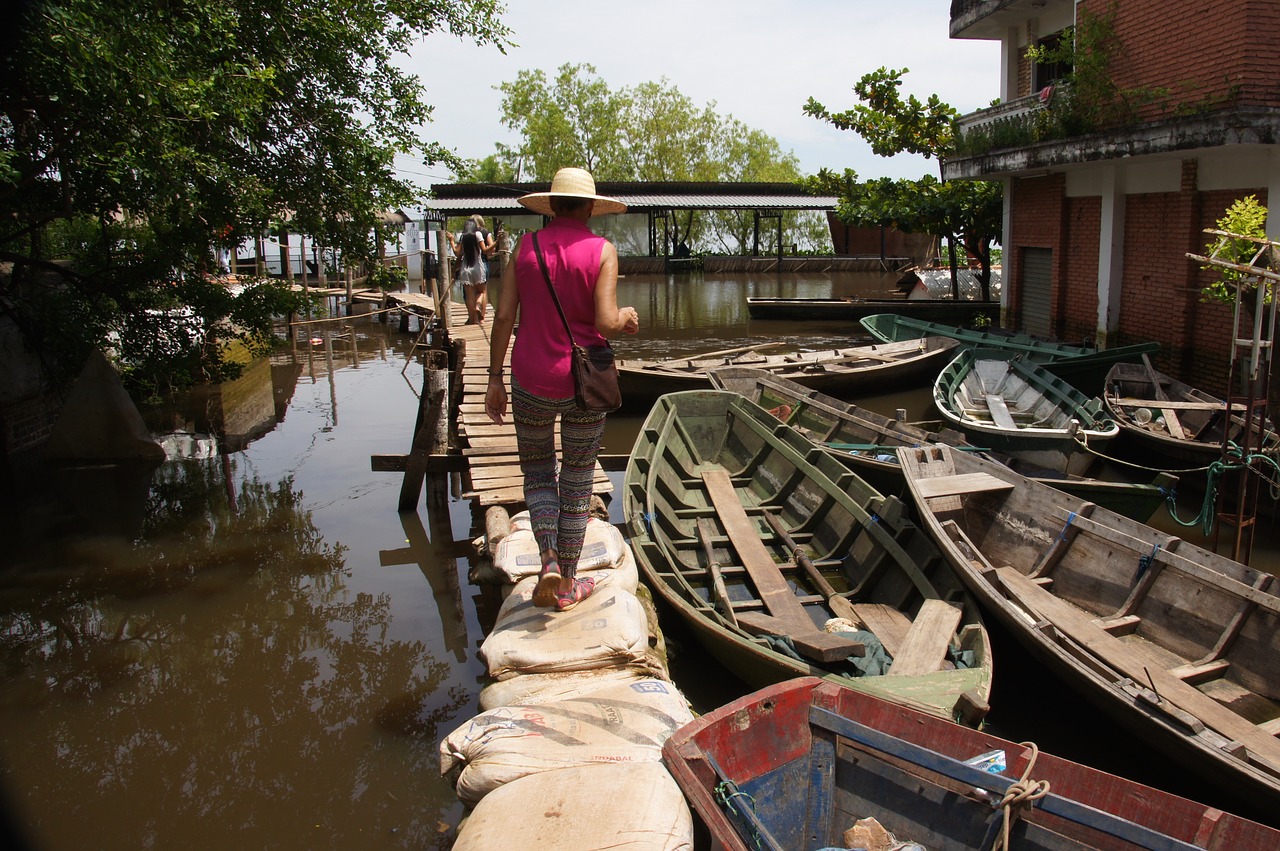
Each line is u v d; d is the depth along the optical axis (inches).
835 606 252.7
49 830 173.9
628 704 141.9
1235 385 428.8
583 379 142.7
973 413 458.3
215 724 211.3
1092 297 561.3
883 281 1418.6
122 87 279.7
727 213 1927.9
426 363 407.2
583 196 140.5
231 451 440.1
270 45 369.1
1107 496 283.4
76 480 388.5
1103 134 474.0
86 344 413.7
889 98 808.9
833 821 140.6
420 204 444.1
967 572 236.4
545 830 111.9
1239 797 171.3
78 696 223.5
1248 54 410.0
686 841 111.3
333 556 310.8
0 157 272.8
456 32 418.9
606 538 199.2
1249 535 281.9
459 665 238.5
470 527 333.4
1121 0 502.6
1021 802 123.1
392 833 173.2
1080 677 199.0
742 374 489.7
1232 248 318.3
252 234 399.2
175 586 286.4
